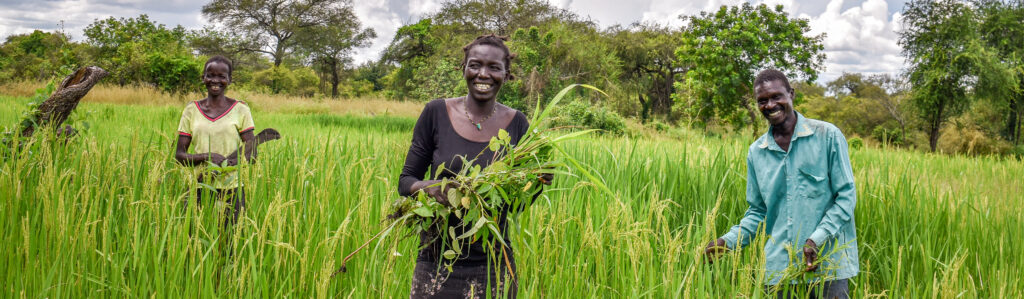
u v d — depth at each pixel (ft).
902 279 12.52
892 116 125.18
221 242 10.96
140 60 94.38
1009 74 87.97
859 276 13.07
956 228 14.75
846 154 10.62
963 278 11.70
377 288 10.34
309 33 185.57
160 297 9.02
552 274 10.45
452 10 173.27
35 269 9.55
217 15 184.03
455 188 7.79
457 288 8.63
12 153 13.08
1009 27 90.27
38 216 11.34
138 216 10.62
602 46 119.75
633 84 145.59
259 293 9.45
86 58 140.36
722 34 71.87
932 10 92.43
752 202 11.76
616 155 20.43
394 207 8.26
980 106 105.70
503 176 7.85
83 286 9.50
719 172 16.56
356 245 11.01
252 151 14.12
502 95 98.58
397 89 186.91
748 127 73.97
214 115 14.73
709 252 11.18
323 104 88.33
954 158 39.17
